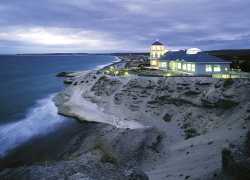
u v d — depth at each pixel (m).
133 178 23.62
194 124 50.19
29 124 61.28
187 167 31.73
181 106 58.34
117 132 48.19
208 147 36.41
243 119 42.38
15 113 71.94
